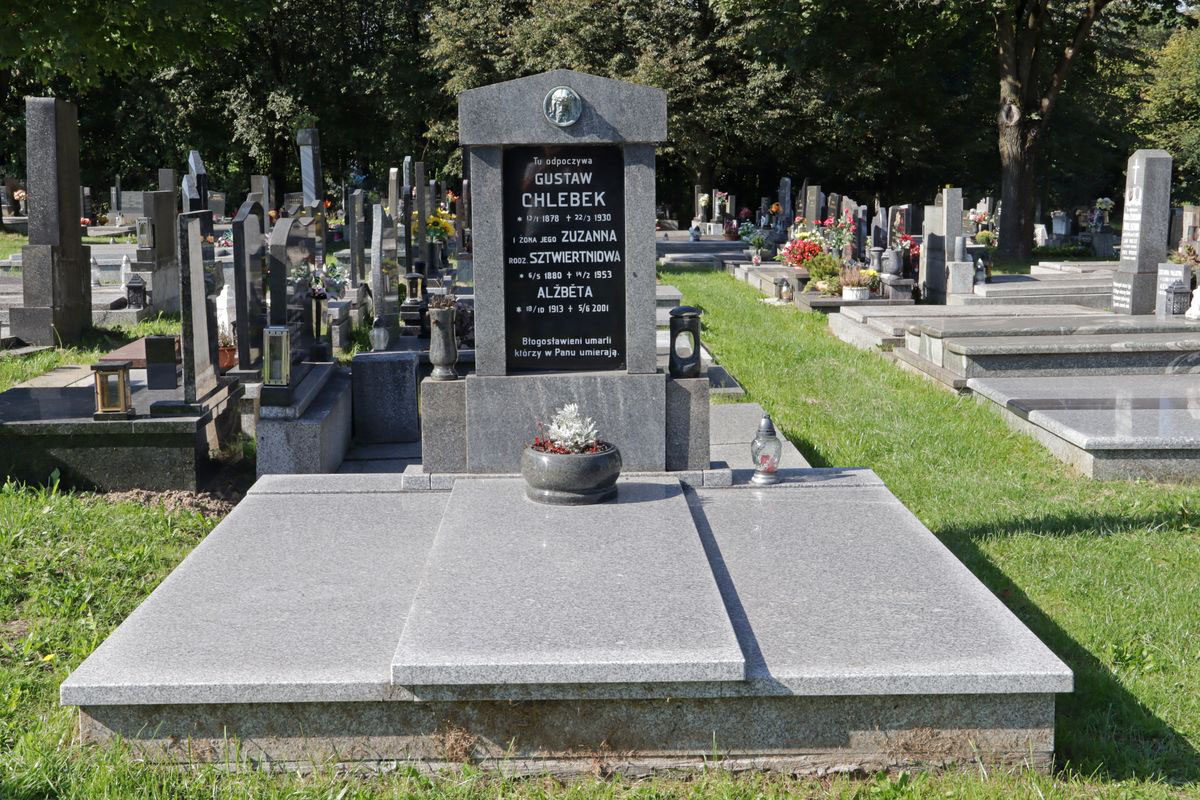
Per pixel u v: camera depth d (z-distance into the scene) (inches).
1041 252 1401.3
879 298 750.5
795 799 167.0
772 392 483.8
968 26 1251.8
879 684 169.2
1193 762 180.9
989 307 646.5
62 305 535.8
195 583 210.7
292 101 1728.6
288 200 1121.4
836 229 858.8
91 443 316.5
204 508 308.7
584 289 277.0
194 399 326.3
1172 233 1359.5
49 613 230.1
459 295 665.6
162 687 168.4
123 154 1870.1
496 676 168.6
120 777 164.9
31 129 520.4
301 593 205.6
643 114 263.7
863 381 513.3
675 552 219.3
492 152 268.5
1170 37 2044.8
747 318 718.5
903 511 254.5
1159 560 278.2
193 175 909.2
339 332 535.8
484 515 243.9
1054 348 474.3
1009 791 166.9
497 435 275.7
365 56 1856.5
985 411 442.9
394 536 238.5
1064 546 287.6
